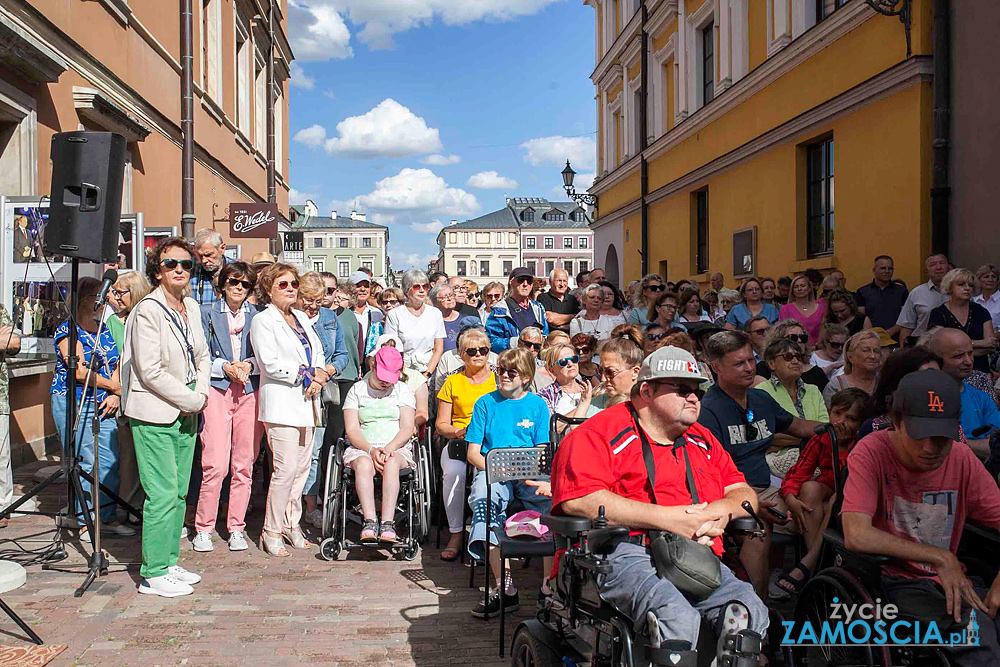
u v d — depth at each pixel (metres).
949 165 9.65
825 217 12.82
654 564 3.30
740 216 15.68
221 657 4.38
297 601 5.30
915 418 3.32
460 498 6.30
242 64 23.61
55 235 5.45
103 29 11.55
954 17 9.51
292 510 6.64
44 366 9.11
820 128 12.52
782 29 13.53
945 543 3.58
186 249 5.47
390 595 5.46
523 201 101.88
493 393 5.80
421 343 8.40
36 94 9.27
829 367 6.95
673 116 20.39
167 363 5.36
